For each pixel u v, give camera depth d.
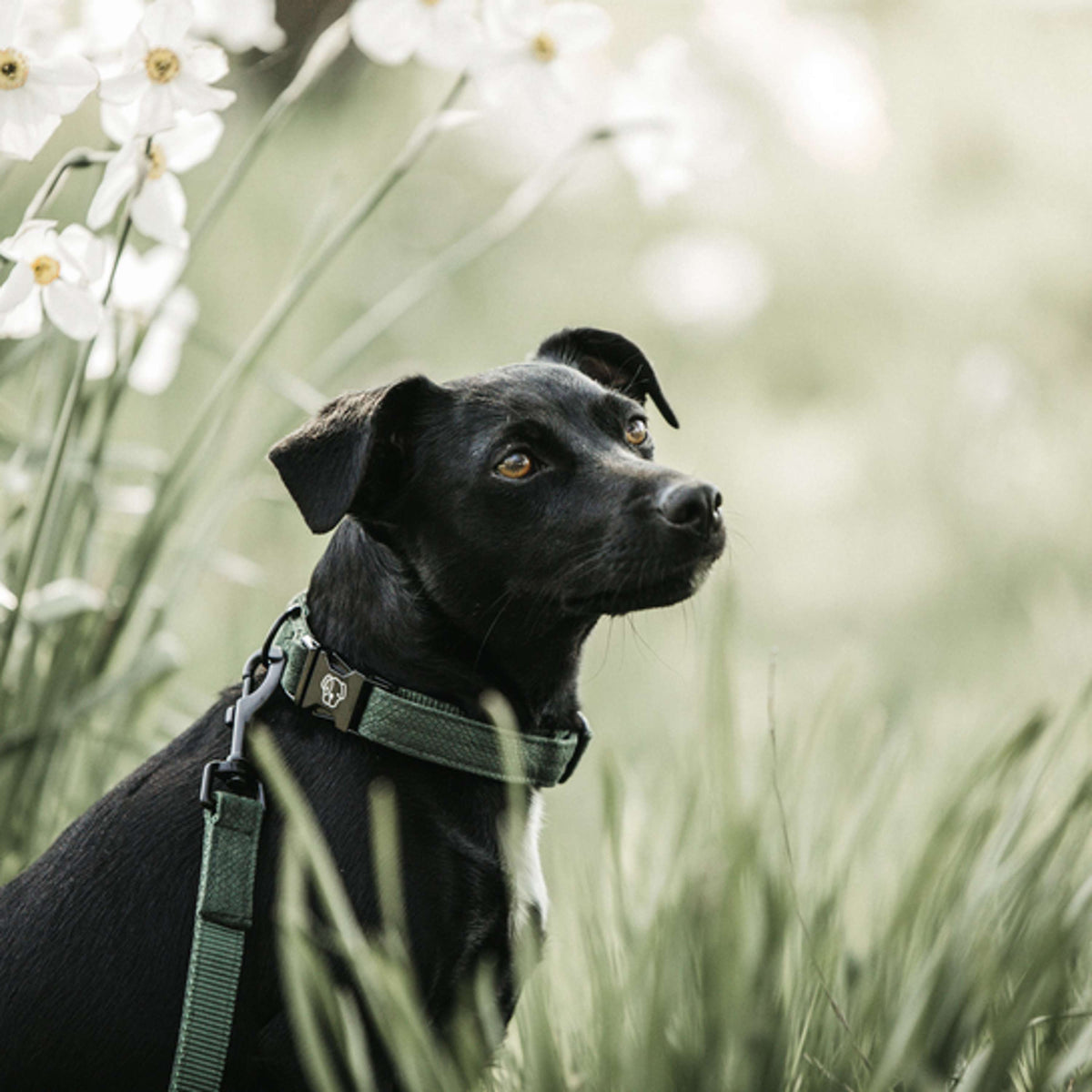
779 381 11.16
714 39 12.30
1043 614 7.17
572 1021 3.43
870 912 3.61
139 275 4.13
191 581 4.40
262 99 10.60
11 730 3.92
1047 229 12.12
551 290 11.84
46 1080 3.01
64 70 3.27
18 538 4.01
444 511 3.50
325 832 3.13
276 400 5.55
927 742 5.12
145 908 3.09
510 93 3.99
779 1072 2.89
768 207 12.93
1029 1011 2.73
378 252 11.21
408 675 3.39
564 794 6.16
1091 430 9.55
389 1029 2.74
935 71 13.95
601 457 3.53
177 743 3.38
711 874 3.11
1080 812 3.18
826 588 8.51
